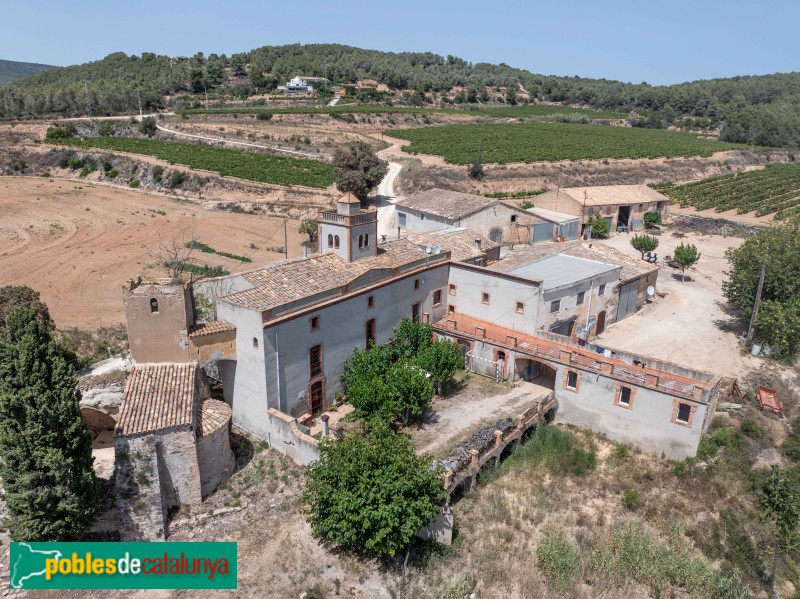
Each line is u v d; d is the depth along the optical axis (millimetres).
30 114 159250
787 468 34750
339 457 27734
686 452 35406
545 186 111438
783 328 44969
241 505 31297
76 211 94125
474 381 43281
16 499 25766
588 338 49125
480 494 33250
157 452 29141
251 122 155500
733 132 183250
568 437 37625
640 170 128250
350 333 39531
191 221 91625
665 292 61062
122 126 147500
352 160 93375
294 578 27203
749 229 88750
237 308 33969
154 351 33406
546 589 27578
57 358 27547
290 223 93500
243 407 36188
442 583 27219
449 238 52438
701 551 30953
